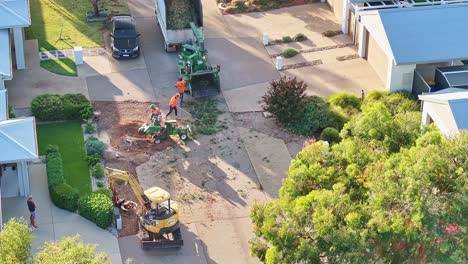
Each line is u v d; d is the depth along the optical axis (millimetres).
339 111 47625
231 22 59469
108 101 49750
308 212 32188
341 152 34875
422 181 29766
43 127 47062
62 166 43219
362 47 54094
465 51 48844
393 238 30406
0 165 42406
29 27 57969
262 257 34688
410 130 35062
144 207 38938
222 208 41281
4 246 29797
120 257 37781
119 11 60875
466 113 40719
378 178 31422
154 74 52938
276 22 59469
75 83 51531
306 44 56344
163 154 45094
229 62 54250
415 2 56281
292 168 35281
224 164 44500
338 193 31766
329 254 31312
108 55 54938
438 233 29516
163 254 38188
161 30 56812
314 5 61875
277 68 53375
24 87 50812
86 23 59031
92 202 39750
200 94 50438
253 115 48812
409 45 48812
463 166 30203
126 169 43750
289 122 47500
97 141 44750
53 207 40656
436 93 45812
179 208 41156
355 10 54938
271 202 34000
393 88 49469
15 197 41094
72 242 29906
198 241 39094
